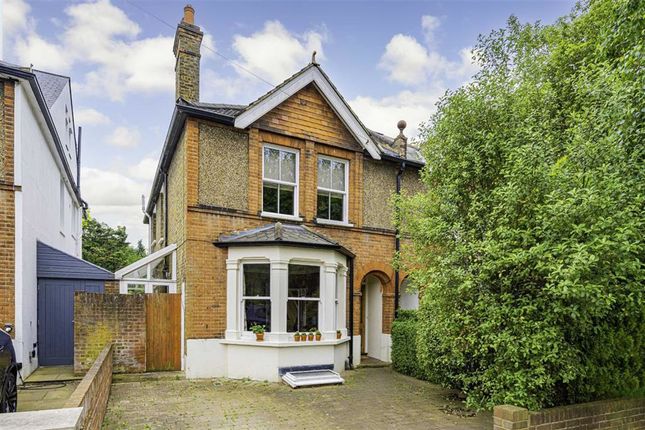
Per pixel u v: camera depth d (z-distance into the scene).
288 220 11.11
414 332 10.27
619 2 5.52
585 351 5.45
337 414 6.97
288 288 9.98
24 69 8.12
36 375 8.85
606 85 5.83
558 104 7.22
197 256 9.74
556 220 4.68
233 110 10.84
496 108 6.51
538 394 5.12
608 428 5.38
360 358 12.33
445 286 6.11
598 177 4.84
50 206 11.62
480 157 6.40
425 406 7.60
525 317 5.18
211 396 7.97
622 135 5.30
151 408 7.09
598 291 4.29
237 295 9.93
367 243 12.45
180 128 10.57
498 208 5.64
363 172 12.64
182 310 10.09
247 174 10.59
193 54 11.75
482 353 5.75
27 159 8.67
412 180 13.78
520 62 8.17
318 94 11.82
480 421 6.73
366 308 13.47
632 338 5.68
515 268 5.36
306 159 11.48
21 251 8.17
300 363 9.70
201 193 9.93
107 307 9.42
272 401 7.70
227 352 9.80
